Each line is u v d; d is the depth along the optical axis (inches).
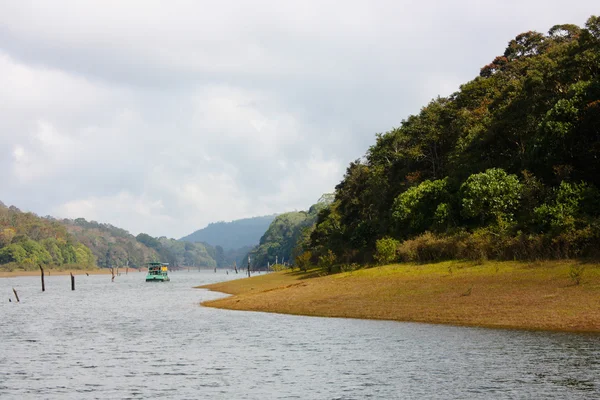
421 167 3627.0
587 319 1314.0
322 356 1084.5
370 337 1286.9
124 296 3410.4
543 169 2379.4
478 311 1507.1
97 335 1482.5
